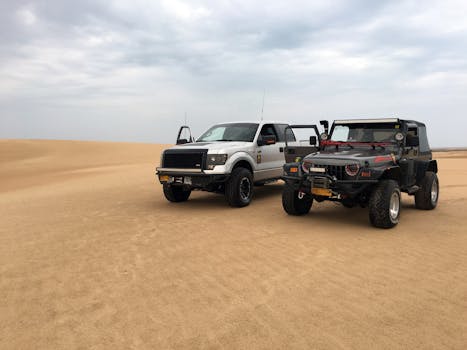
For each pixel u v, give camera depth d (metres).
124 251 5.73
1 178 24.23
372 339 3.12
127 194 12.30
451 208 8.87
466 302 3.79
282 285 4.29
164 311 3.69
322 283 4.33
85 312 3.70
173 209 9.25
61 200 11.30
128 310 3.72
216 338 3.17
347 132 8.27
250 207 9.28
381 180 6.99
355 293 4.04
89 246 6.03
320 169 7.00
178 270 4.84
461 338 3.12
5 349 3.04
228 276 4.60
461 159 32.94
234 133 10.33
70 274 4.76
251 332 3.26
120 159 40.56
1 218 8.55
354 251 5.54
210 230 6.95
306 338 3.15
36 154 46.06
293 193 7.84
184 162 9.04
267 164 10.25
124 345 3.08
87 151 50.09
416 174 8.18
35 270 4.93
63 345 3.10
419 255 5.32
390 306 3.72
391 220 6.82
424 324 3.36
